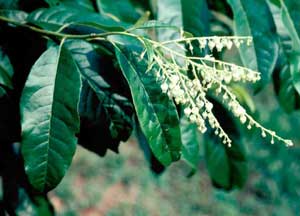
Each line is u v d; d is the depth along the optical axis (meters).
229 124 0.83
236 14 0.70
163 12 0.70
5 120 0.66
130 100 0.69
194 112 0.60
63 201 2.31
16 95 0.67
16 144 0.79
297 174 2.77
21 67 0.67
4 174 0.80
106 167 2.55
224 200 2.55
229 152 0.85
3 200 0.85
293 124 3.05
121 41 0.63
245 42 0.70
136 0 0.79
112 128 0.69
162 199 2.48
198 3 0.70
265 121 2.98
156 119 0.63
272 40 0.71
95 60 0.68
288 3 0.72
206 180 2.64
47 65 0.62
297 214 2.56
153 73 0.63
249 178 2.69
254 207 2.54
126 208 2.39
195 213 2.46
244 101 0.84
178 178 2.61
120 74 0.69
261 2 0.71
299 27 0.72
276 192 2.64
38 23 0.65
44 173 0.62
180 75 0.60
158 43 0.60
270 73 0.70
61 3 0.71
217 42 0.61
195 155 0.71
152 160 0.81
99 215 2.31
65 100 0.62
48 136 0.62
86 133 0.70
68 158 0.62
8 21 0.65
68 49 0.66
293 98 0.81
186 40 0.61
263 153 2.83
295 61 0.71
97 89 0.68
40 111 0.62
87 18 0.66
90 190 2.40
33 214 0.88
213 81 0.61
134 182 2.52
